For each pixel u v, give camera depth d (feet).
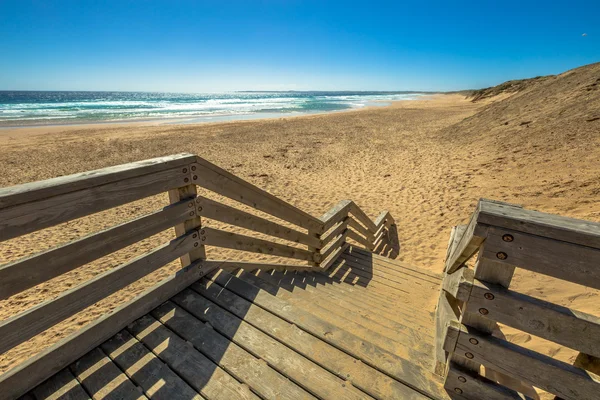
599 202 15.69
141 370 5.42
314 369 5.46
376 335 6.56
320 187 28.96
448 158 34.83
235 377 5.36
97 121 85.46
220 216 7.75
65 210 4.73
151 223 6.12
